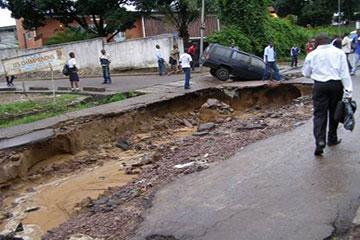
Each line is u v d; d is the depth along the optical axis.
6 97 19.61
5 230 7.89
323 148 7.45
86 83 23.41
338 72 7.04
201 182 7.02
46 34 41.94
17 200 9.52
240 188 6.52
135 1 34.06
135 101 15.93
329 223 5.13
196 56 27.36
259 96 18.30
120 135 13.89
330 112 7.57
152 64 28.70
